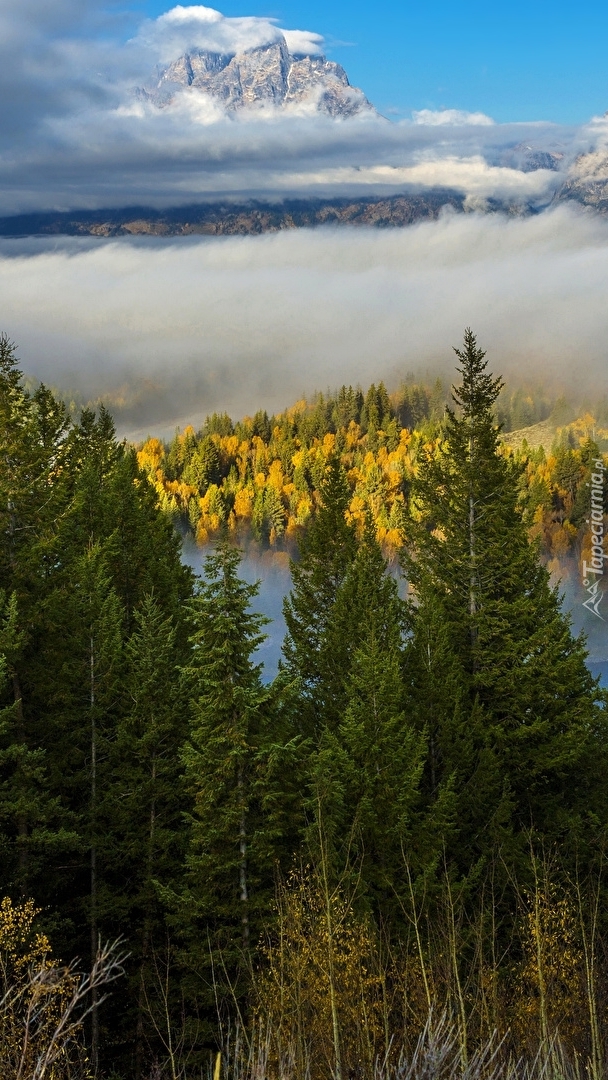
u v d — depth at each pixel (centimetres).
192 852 2081
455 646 2639
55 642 2211
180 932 1823
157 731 2172
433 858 1841
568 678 2502
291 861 1861
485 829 2130
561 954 1233
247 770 1869
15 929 1370
